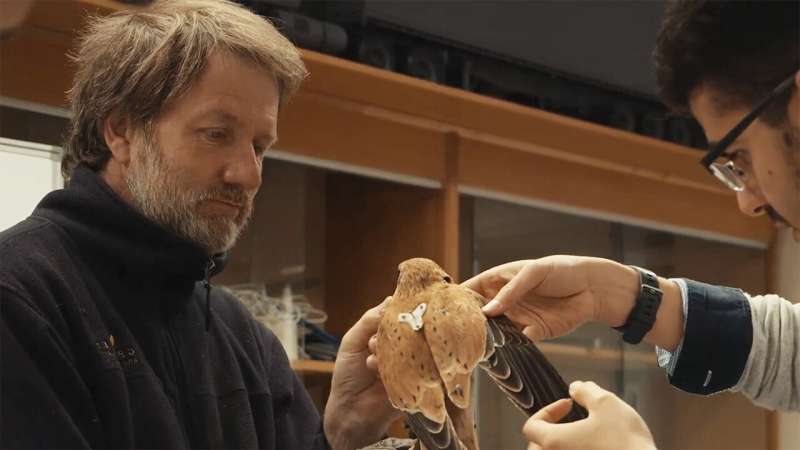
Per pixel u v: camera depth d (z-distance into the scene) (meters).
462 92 2.93
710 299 1.86
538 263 1.74
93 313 1.54
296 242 3.09
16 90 2.22
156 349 1.62
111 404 1.49
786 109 1.48
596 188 3.51
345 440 1.77
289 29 2.65
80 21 2.19
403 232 3.13
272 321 2.87
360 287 3.12
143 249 1.63
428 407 1.36
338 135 2.96
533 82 3.25
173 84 1.59
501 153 3.27
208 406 1.65
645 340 1.88
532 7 3.04
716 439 3.40
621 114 3.37
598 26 3.03
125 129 1.66
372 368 1.68
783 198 1.56
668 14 1.56
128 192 1.68
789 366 1.83
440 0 2.93
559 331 1.83
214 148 1.61
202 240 1.65
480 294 1.82
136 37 1.64
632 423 1.32
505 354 1.43
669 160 3.50
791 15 1.44
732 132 1.54
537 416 1.35
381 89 2.87
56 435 1.38
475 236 3.25
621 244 3.58
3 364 1.40
